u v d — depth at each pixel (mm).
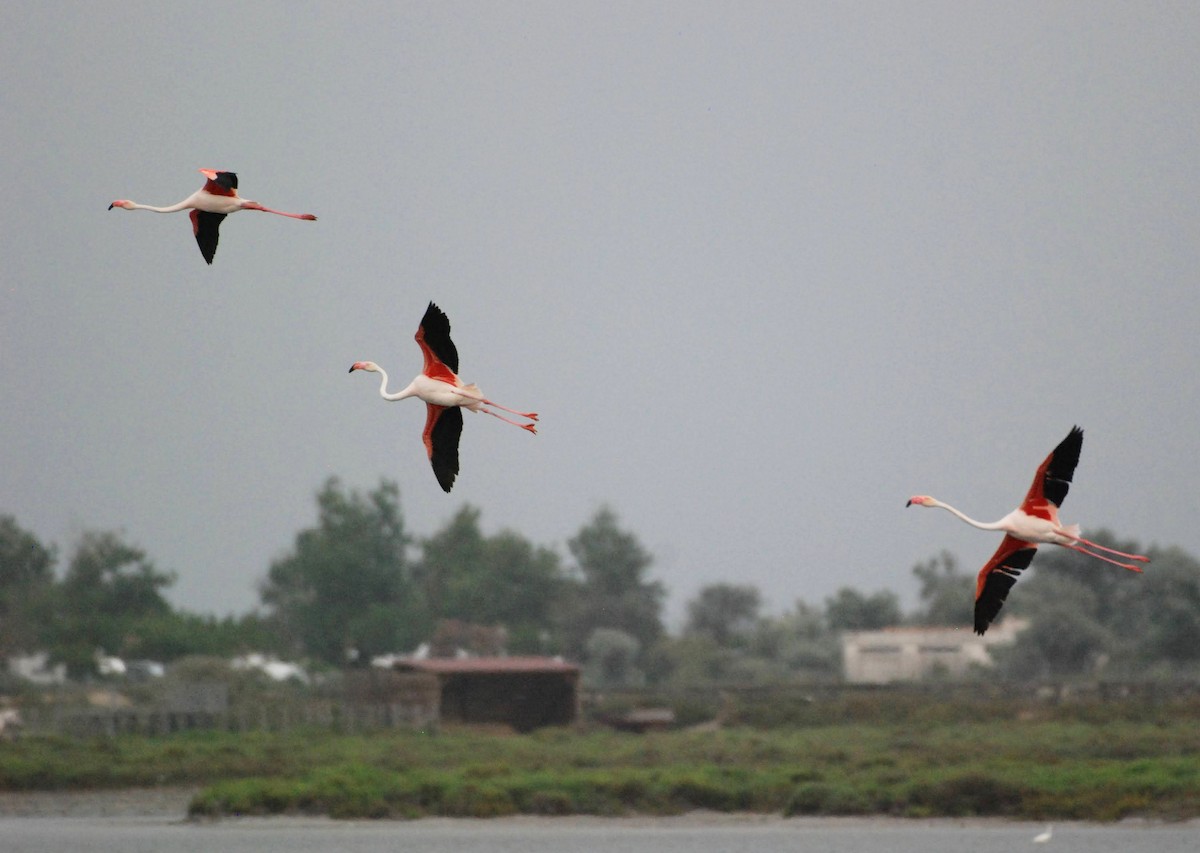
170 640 97688
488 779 45344
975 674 89375
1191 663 88062
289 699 63062
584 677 99688
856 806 42312
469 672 62062
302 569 103500
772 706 62000
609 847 37031
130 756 50281
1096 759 47875
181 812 43500
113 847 37031
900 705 61344
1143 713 58281
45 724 55688
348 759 50031
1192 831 38406
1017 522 17812
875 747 51625
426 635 103062
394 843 37812
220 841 38125
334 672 92312
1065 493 17781
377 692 62312
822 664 99125
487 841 38125
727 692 64875
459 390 18203
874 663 93688
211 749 52469
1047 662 90562
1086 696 61844
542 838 38688
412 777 45688
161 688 71938
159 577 103062
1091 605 102250
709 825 41125
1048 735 53625
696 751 51125
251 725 58844
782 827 40625
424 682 60688
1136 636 103062
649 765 49000
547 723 63500
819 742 53594
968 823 40781
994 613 18156
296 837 38906
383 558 103500
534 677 63656
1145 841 36844
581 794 43562
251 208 20016
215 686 60781
